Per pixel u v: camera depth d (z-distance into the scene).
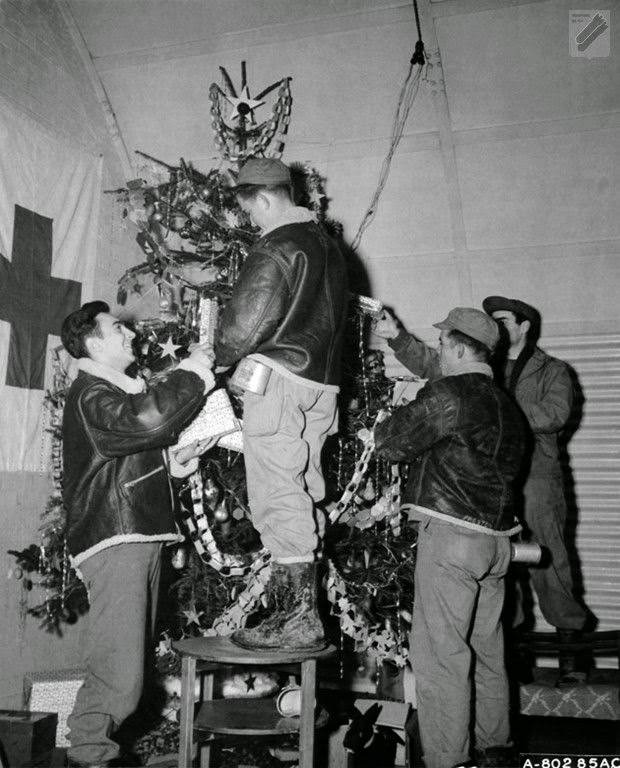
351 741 2.86
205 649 2.37
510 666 3.63
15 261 3.54
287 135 4.34
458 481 2.71
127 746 3.18
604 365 4.40
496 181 4.20
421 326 4.66
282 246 2.41
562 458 4.49
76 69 4.20
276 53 4.08
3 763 2.61
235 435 2.75
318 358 2.44
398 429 2.78
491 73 3.87
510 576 3.76
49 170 3.84
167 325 3.43
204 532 2.95
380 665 3.63
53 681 3.17
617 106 3.85
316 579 2.40
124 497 2.50
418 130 4.16
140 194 3.52
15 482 3.49
